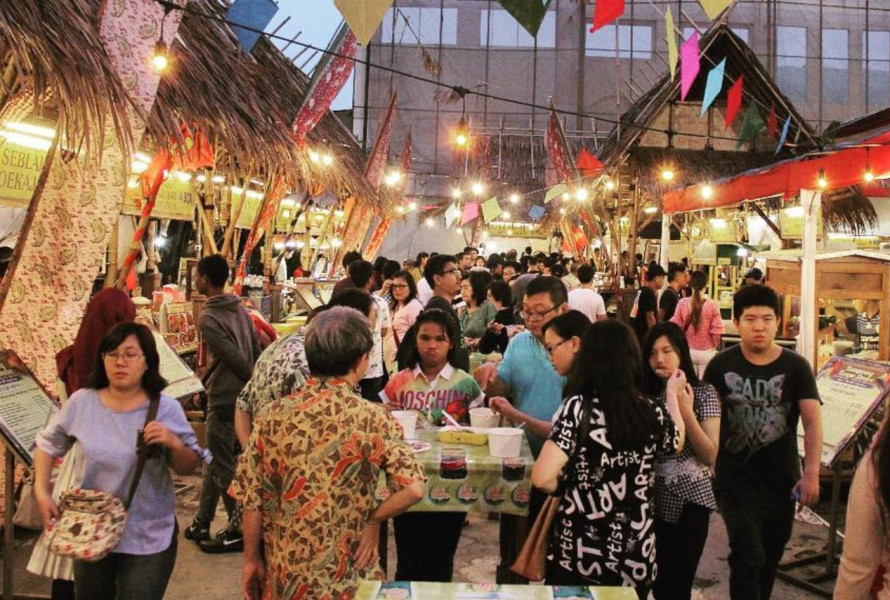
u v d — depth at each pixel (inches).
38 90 137.6
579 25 1022.4
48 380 190.1
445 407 156.5
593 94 1028.5
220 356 190.4
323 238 532.7
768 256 292.4
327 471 95.1
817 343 258.7
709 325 316.8
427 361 155.9
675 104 553.9
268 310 379.6
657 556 126.7
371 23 101.0
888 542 73.9
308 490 94.9
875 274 246.1
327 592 94.2
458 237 979.3
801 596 173.9
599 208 638.5
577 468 105.3
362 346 99.1
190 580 173.3
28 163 221.5
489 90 1029.2
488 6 1029.2
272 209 348.2
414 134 1018.7
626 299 486.6
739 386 145.4
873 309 267.0
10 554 150.9
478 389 158.9
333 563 95.0
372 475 97.8
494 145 876.0
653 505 115.7
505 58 1029.8
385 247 979.3
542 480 102.1
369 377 233.8
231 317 195.6
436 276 244.5
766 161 518.3
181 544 193.2
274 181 340.8
